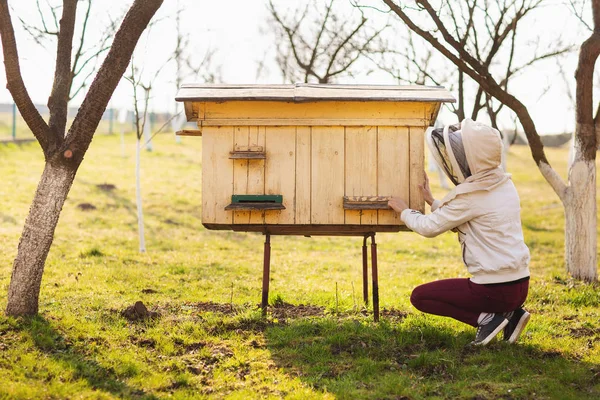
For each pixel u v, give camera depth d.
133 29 5.42
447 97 5.18
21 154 22.11
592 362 4.84
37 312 5.44
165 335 5.33
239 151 5.32
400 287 8.45
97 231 12.80
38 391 4.01
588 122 8.70
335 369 4.67
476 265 4.75
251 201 5.36
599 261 11.74
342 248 12.91
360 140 5.37
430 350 5.06
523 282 4.73
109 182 18.77
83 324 5.39
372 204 5.29
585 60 8.62
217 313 6.07
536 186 23.83
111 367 4.54
